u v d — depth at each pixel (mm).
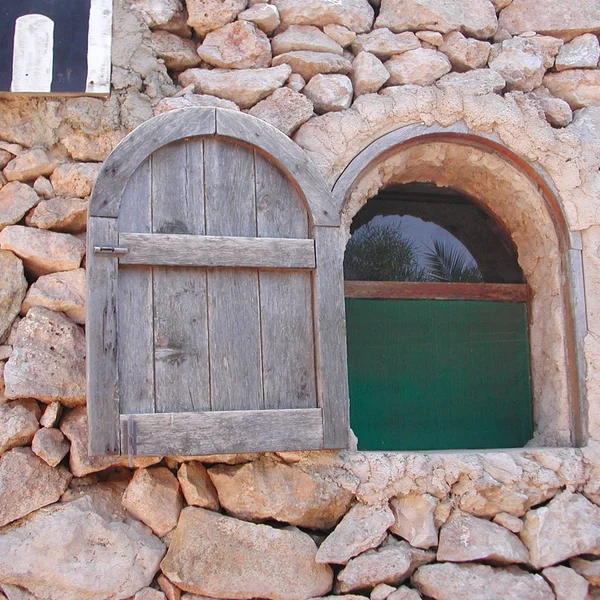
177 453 2750
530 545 3145
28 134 3176
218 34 3424
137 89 3266
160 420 2756
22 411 2908
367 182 3455
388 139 3414
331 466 3064
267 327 2957
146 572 2869
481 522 3141
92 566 2812
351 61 3525
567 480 3256
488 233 4086
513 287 3795
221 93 3359
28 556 2783
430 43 3596
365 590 3004
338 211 3115
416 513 3092
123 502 2947
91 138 3205
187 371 2836
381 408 3621
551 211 3594
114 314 2777
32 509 2846
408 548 3041
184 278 2896
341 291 3039
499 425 3725
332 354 2982
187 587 2865
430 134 3469
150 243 2854
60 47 3209
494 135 3527
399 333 3691
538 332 3713
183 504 2992
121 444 2699
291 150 3090
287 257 3000
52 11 3236
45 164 3150
